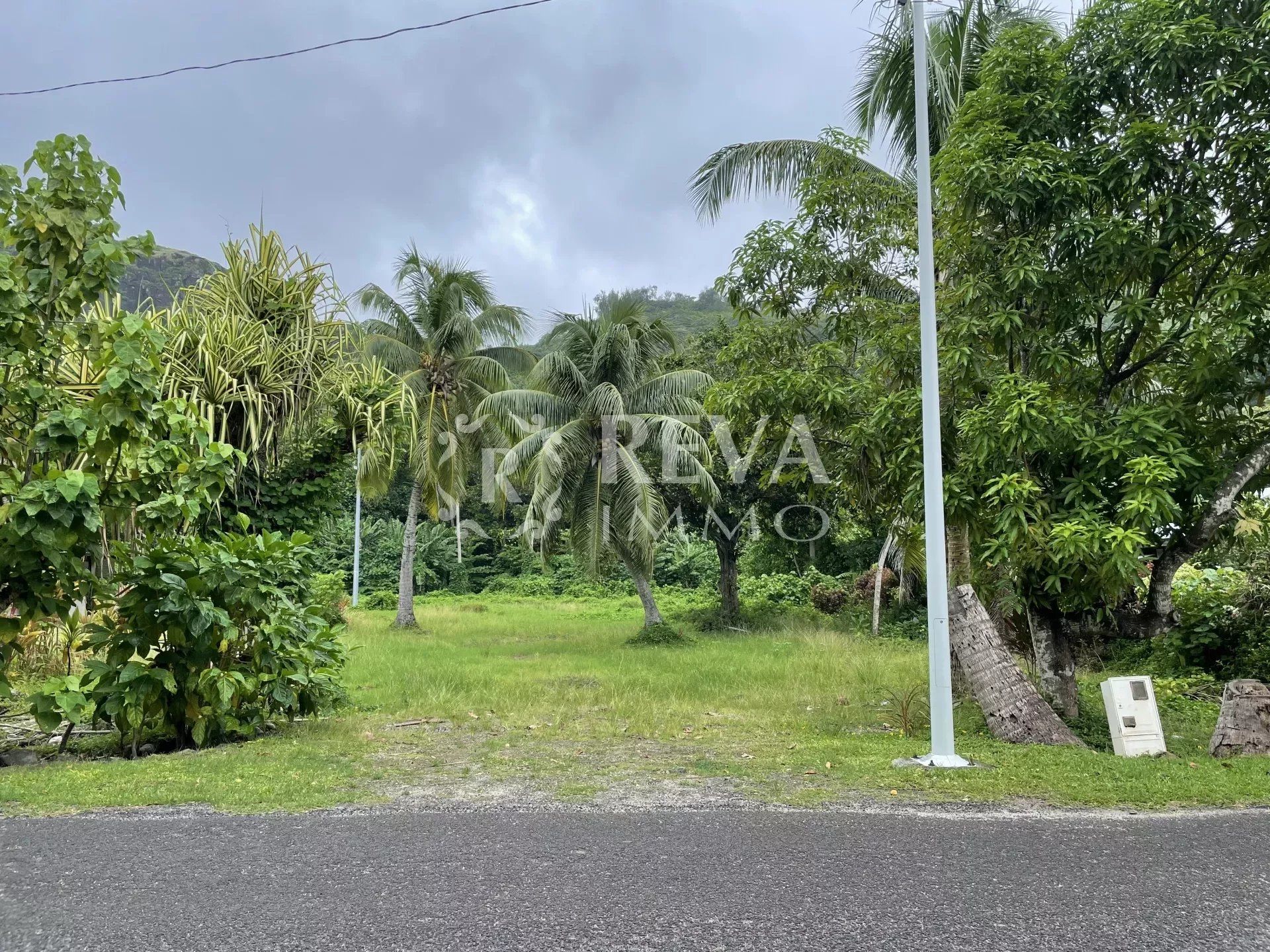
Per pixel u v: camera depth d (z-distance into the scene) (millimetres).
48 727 5887
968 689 9719
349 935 3059
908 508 8320
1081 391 8531
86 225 6145
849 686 11438
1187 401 8016
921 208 7066
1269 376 7879
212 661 6715
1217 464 8023
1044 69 8344
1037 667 9055
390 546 40000
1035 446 7340
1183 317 8016
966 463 8008
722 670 13375
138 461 6316
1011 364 8531
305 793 5133
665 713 8992
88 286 6168
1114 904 3422
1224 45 7289
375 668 13195
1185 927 3199
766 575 29062
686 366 24438
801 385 9227
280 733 7336
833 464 10188
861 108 11664
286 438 8977
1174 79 7656
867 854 4043
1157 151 7559
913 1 7230
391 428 9617
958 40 10820
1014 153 8047
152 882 3576
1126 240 7461
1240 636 11273
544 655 16484
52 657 8422
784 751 6875
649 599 20812
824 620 23953
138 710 6285
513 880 3641
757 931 3127
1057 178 7660
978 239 8172
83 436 5859
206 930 3086
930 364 6934
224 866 3783
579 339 20703
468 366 23141
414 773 5902
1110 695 7148
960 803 5125
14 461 6070
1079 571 7773
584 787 5512
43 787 5086
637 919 3227
